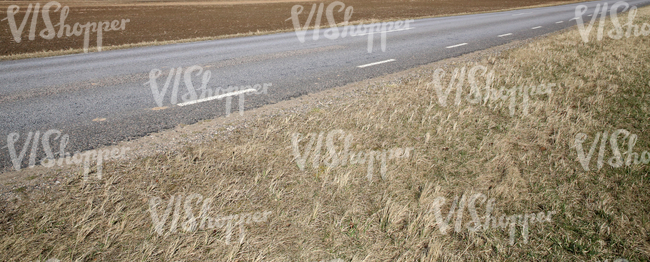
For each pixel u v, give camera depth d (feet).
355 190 8.57
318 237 7.07
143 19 66.54
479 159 10.02
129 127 12.30
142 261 6.34
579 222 7.48
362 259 6.53
